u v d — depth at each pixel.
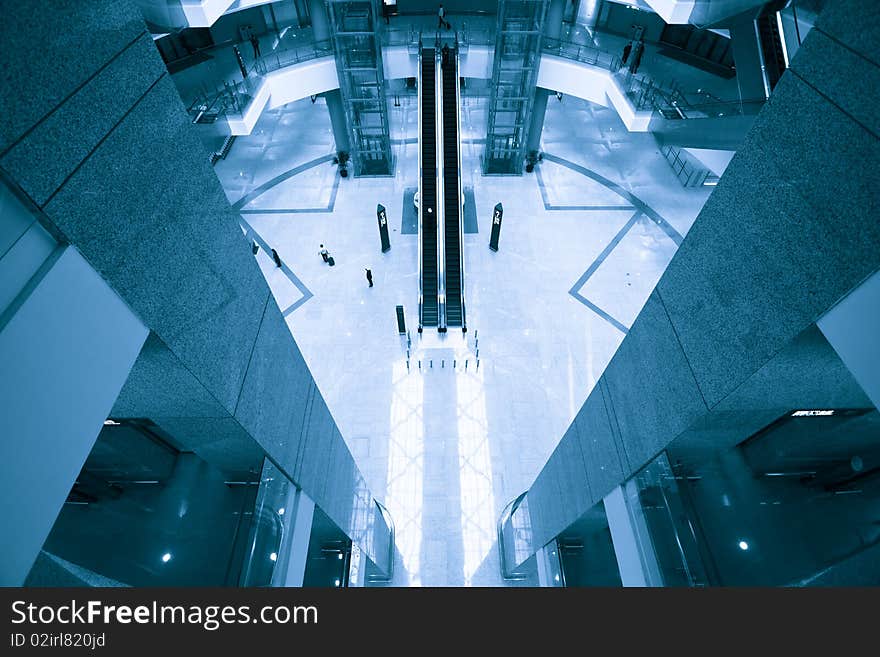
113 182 2.22
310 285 19.53
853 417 3.11
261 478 4.05
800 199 2.25
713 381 3.14
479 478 14.30
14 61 1.67
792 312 2.35
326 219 22.12
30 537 1.76
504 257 20.33
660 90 19.20
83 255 2.03
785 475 3.56
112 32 2.22
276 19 27.53
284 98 21.69
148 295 2.49
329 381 16.55
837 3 1.98
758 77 14.52
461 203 20.28
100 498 3.93
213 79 21.50
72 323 1.96
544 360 17.02
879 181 1.79
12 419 1.68
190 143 2.96
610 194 22.91
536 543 9.17
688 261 3.37
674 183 23.16
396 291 19.25
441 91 22.17
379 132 23.52
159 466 3.98
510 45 20.80
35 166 1.75
